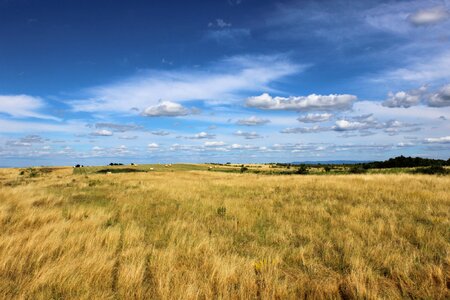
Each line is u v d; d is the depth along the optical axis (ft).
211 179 104.73
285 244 23.26
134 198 49.67
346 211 35.01
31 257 18.84
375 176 84.07
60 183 87.71
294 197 49.21
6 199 42.37
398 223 28.12
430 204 37.17
